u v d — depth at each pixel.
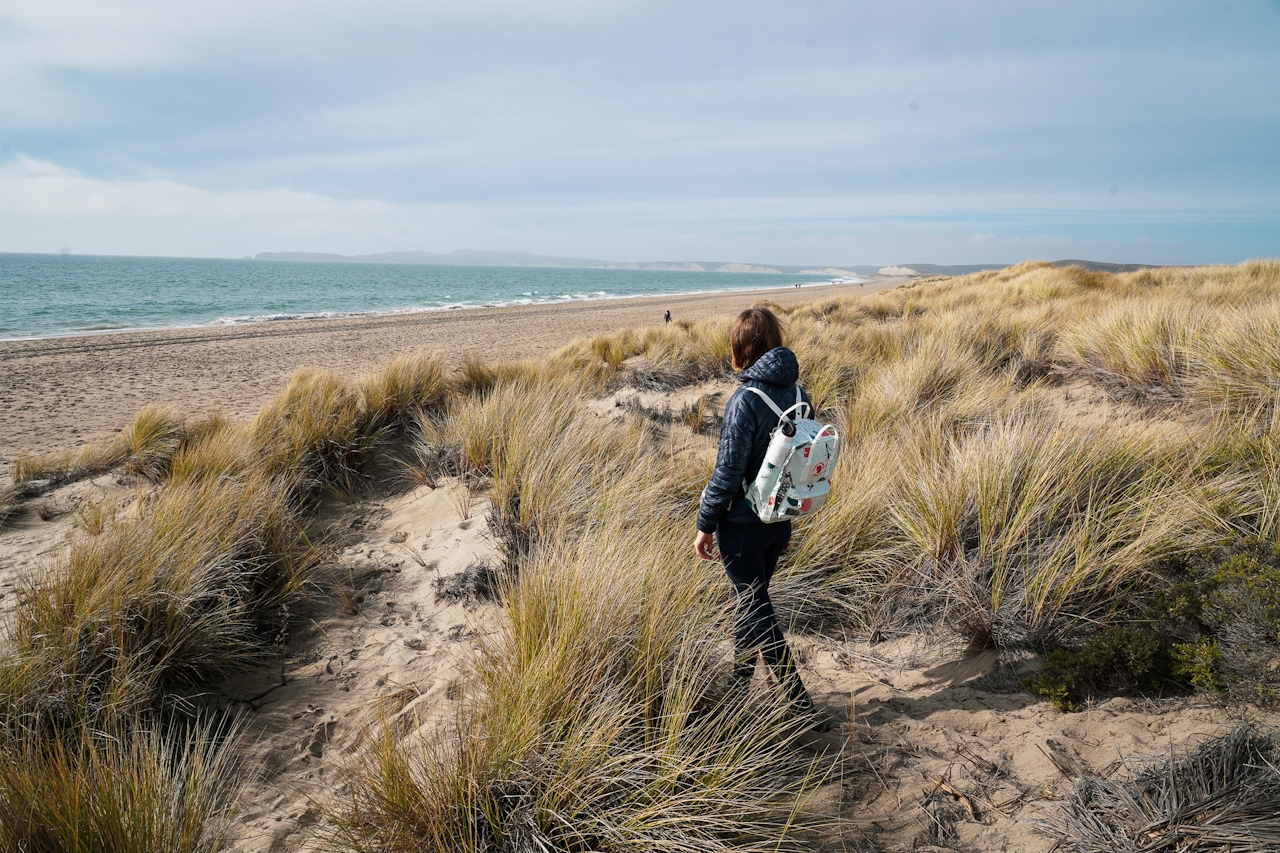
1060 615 2.76
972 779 2.11
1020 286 13.48
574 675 2.28
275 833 2.15
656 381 7.47
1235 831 1.57
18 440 8.67
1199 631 2.46
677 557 3.21
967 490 3.37
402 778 1.97
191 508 3.94
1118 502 3.15
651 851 1.83
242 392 13.12
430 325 30.45
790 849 1.90
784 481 2.23
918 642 2.98
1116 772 1.99
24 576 3.42
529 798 1.97
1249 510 2.95
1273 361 4.46
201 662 2.96
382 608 3.71
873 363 7.08
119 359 17.28
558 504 4.07
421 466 5.70
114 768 1.96
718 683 2.49
